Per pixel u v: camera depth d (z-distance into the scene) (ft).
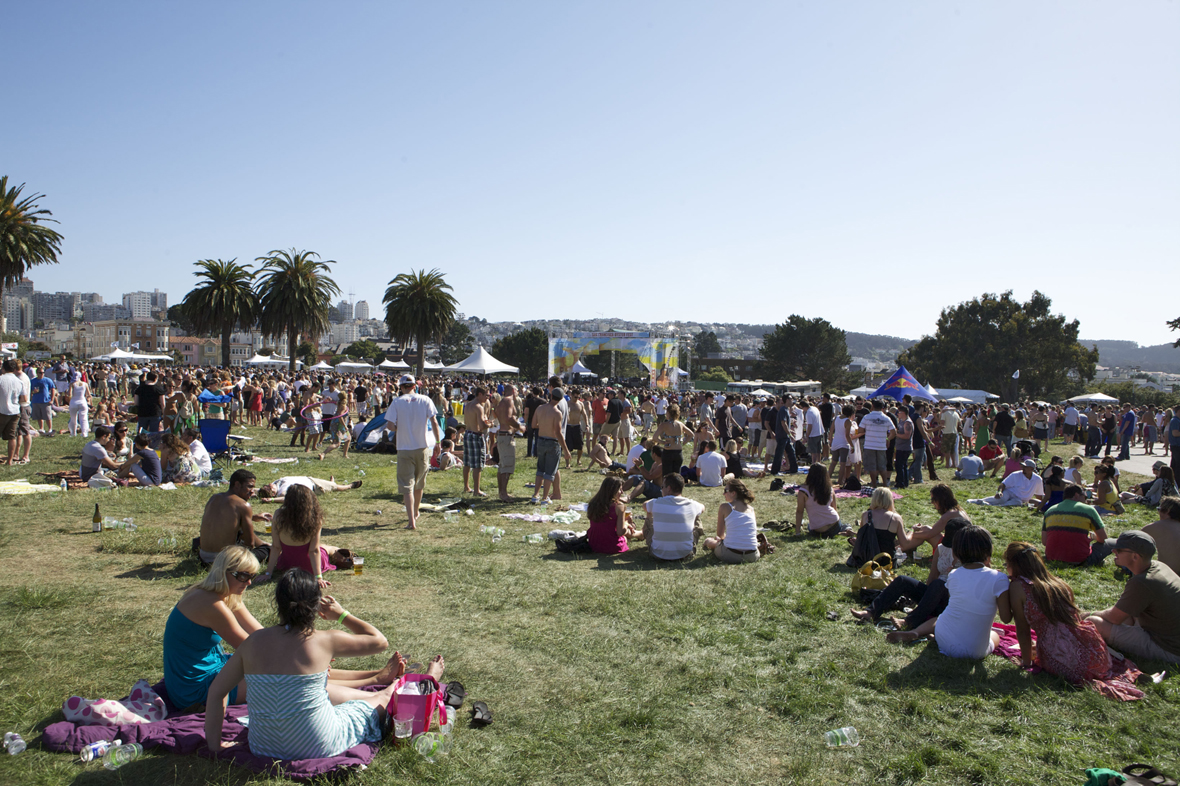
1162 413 97.55
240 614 14.02
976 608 17.37
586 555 26.89
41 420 61.67
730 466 52.44
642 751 13.00
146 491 35.58
